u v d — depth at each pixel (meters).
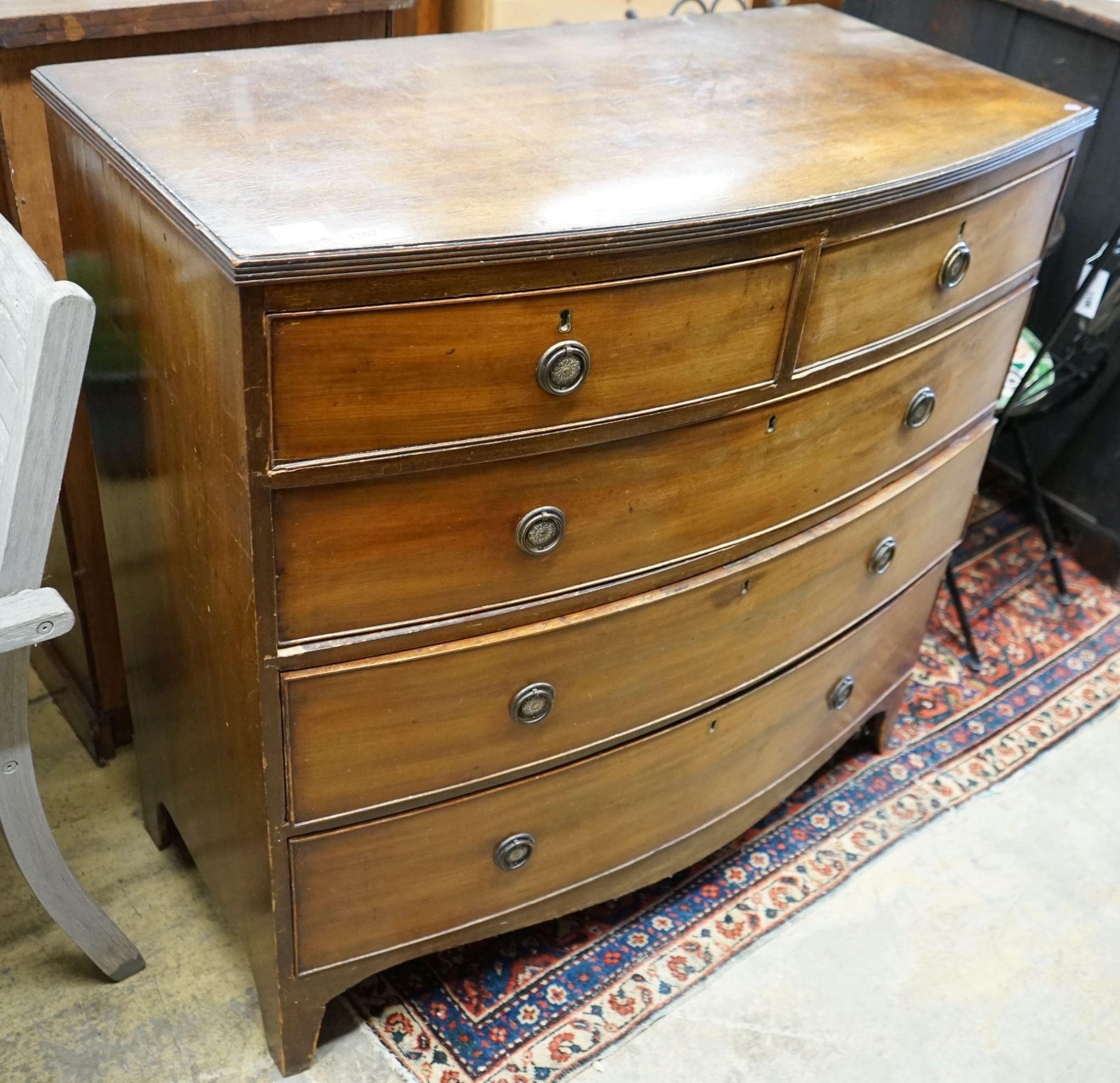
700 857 1.74
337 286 0.99
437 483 1.14
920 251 1.38
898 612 1.83
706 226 1.12
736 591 1.45
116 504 1.47
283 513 1.09
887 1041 1.62
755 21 1.76
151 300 1.15
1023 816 1.96
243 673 1.21
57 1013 1.55
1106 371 2.37
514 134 1.26
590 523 1.27
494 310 1.06
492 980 1.64
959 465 1.75
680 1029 1.60
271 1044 1.51
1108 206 2.26
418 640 1.23
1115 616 2.40
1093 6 2.15
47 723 1.99
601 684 1.39
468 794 1.38
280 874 1.31
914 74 1.60
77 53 1.47
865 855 1.87
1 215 1.54
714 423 1.29
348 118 1.25
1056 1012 1.67
